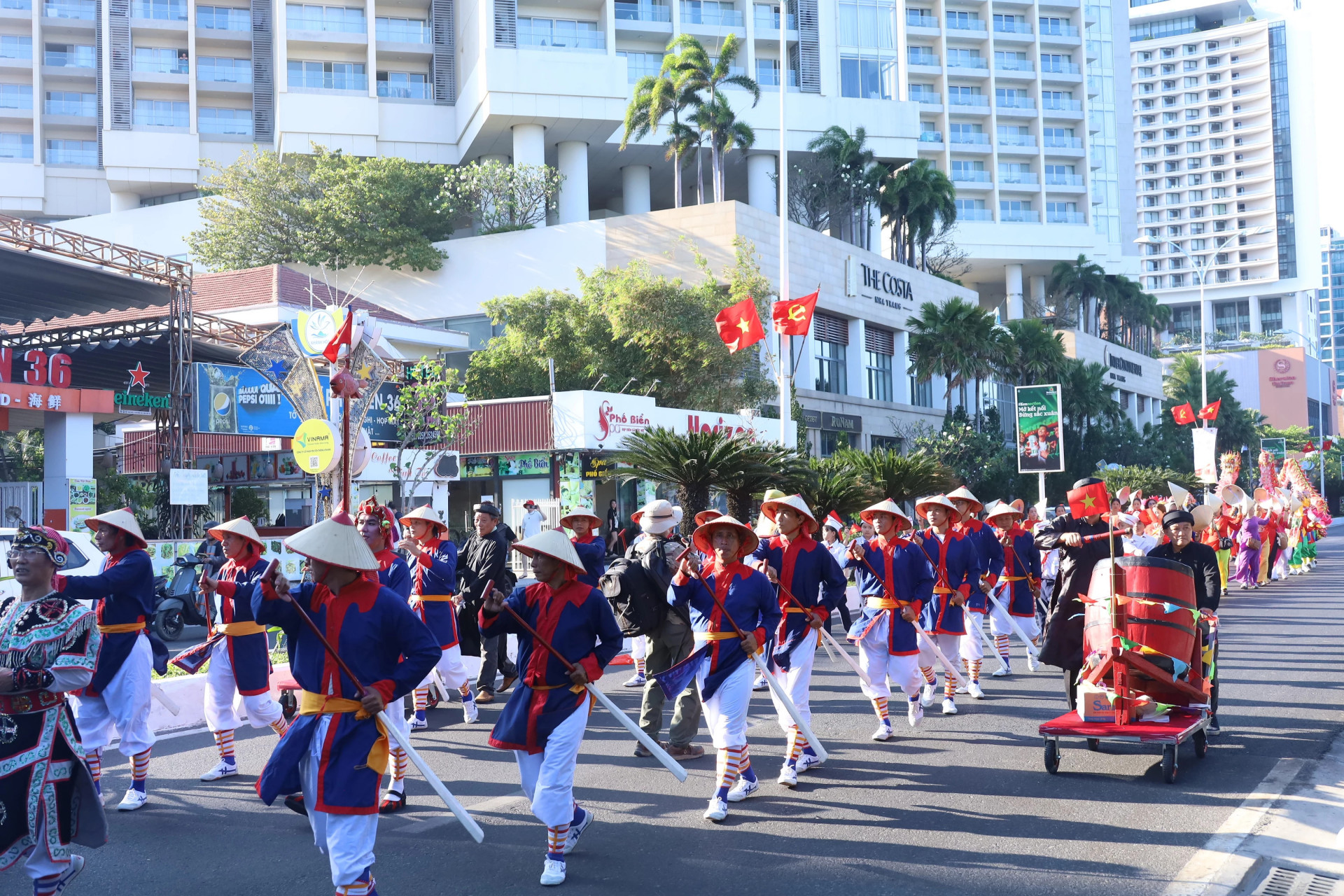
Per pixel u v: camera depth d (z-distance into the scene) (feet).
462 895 18.12
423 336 151.43
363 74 221.25
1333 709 32.91
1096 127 373.20
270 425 86.43
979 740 29.78
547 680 19.33
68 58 245.45
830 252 171.01
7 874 20.77
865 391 179.93
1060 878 18.43
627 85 201.05
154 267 80.02
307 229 169.58
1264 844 20.04
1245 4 579.89
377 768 16.20
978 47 304.50
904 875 18.75
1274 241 565.94
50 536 16.71
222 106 237.25
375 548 27.22
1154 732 24.90
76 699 23.75
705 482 59.82
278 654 47.42
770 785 25.38
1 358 69.21
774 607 23.39
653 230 157.48
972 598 36.86
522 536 86.33
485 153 215.51
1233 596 74.23
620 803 24.00
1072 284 296.51
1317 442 339.36
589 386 129.80
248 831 22.25
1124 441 247.91
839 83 234.38
